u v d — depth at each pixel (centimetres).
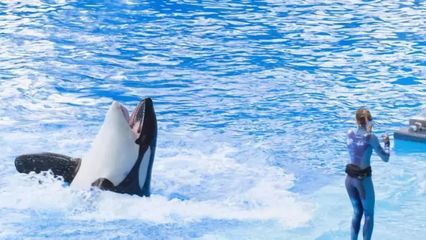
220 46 5172
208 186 3119
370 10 6153
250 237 2703
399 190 3086
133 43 5212
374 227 2781
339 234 2723
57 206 2891
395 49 5106
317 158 3419
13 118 3850
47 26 5588
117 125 2948
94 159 2978
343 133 3716
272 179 3189
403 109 4041
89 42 5216
